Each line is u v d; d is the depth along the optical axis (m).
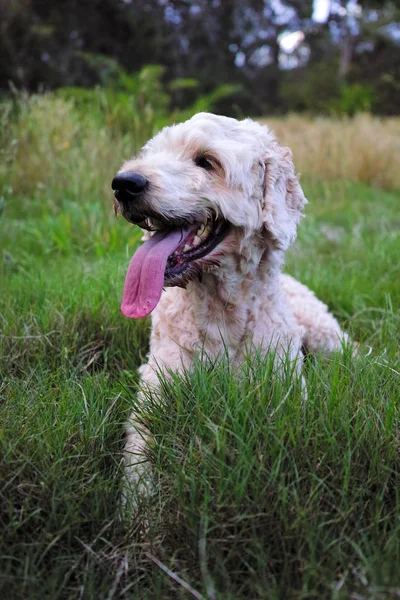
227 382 0.70
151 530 0.58
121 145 1.87
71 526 0.57
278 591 0.51
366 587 0.49
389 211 2.37
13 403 0.73
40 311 0.99
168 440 0.65
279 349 0.85
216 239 0.83
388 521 0.56
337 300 1.25
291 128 3.72
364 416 0.64
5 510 0.58
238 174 0.81
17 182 1.98
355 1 9.52
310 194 2.58
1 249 1.43
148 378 0.83
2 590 0.52
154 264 0.79
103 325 0.99
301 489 0.58
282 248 0.85
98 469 0.65
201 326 0.84
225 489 0.57
